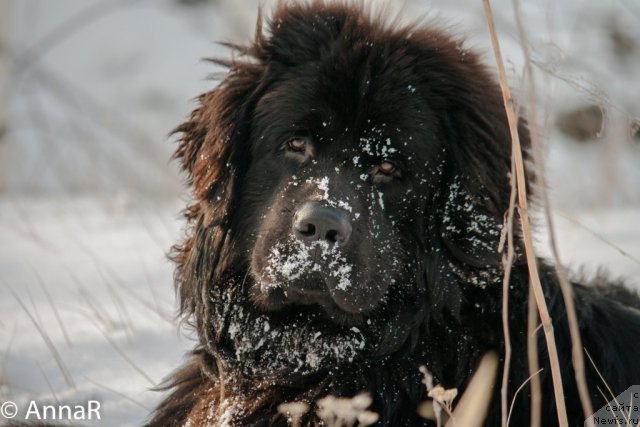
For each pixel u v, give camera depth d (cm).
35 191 1970
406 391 594
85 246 1135
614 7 1819
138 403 688
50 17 3109
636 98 1641
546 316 488
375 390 595
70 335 805
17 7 3083
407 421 592
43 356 763
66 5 3170
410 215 596
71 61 2956
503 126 619
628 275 937
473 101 610
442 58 622
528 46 525
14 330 812
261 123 615
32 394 703
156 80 2859
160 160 1745
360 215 569
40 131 2178
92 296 918
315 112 593
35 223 1282
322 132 593
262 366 622
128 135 2019
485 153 601
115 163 1819
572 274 721
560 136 1611
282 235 568
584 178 1528
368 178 589
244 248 618
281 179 603
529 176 637
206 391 647
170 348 782
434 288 593
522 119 645
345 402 536
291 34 632
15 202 1482
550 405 593
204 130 654
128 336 799
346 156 589
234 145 624
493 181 597
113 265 1036
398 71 600
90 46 3033
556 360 488
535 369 508
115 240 1169
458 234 592
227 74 658
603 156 1479
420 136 590
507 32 615
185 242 673
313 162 594
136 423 665
